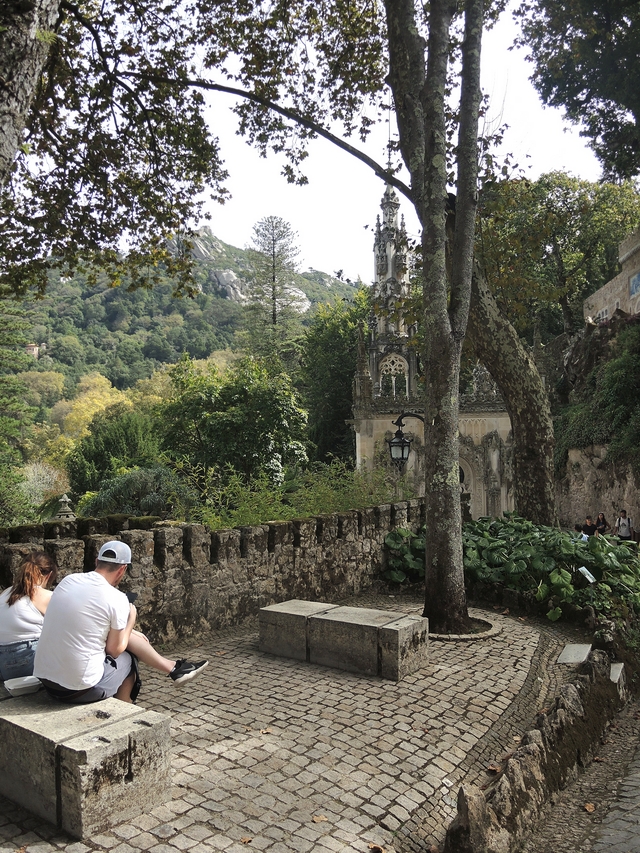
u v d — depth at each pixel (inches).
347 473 540.4
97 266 557.3
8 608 177.0
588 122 952.3
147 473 738.8
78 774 132.8
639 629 365.1
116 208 534.3
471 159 343.6
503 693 241.0
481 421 1212.5
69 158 503.8
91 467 1481.3
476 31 348.2
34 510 1416.1
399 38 370.6
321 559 398.9
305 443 1300.4
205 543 317.7
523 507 504.7
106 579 175.5
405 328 1309.1
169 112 507.8
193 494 698.8
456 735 201.0
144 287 560.4
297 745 185.9
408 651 254.8
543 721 212.7
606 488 1015.0
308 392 1930.4
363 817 151.5
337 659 262.4
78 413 3260.3
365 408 1239.5
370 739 192.4
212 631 318.7
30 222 511.8
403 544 461.1
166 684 241.4
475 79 346.6
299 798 156.9
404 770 175.8
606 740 243.4
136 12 474.9
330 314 2017.7
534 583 390.9
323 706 218.4
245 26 496.1
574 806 188.5
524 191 553.6
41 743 140.2
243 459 959.0
